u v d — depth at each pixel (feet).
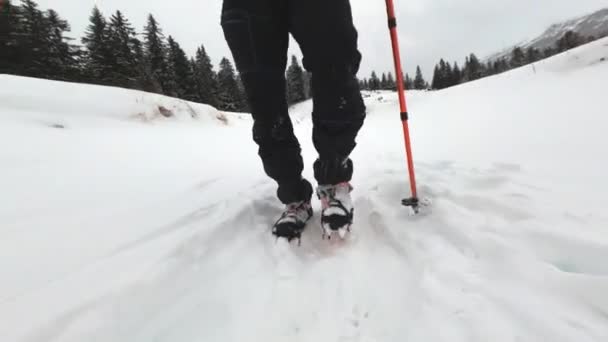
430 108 27.02
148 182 6.61
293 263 3.08
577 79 19.40
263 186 5.54
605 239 2.55
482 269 2.58
